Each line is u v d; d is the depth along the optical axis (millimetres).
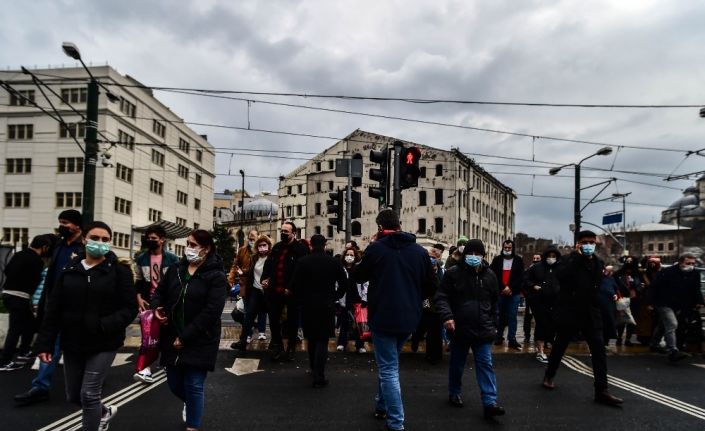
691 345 10133
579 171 24406
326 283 7078
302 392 6664
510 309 10391
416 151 10438
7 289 7566
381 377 5113
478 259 5914
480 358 5816
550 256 9398
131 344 9812
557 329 6883
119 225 45875
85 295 4449
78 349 4422
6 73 45594
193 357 4523
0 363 7520
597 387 6391
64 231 5766
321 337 7004
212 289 4617
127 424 5277
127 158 47094
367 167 65312
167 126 54938
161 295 4789
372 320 5156
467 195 62875
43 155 45500
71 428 5098
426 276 5305
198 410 4605
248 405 6047
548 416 5785
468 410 6000
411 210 61438
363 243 64875
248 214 85188
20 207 45719
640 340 11523
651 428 5398
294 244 8680
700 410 6121
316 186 69750
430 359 8781
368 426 5332
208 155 66438
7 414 5520
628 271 11547
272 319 8562
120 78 46281
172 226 39531
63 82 45219
